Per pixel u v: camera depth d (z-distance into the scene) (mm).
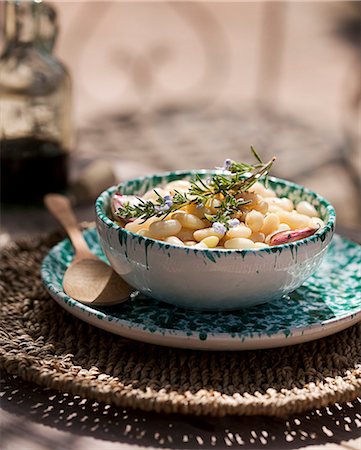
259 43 2879
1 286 654
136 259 562
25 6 830
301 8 3229
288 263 555
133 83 2459
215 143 2016
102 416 525
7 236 779
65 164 871
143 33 2920
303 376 552
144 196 618
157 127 2121
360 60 2396
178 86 2465
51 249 713
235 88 2455
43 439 505
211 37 2916
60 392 546
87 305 593
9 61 844
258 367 561
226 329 567
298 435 514
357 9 3221
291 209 616
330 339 596
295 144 2010
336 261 672
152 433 511
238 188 592
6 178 845
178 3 3201
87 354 576
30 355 560
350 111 2172
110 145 1970
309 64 2654
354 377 543
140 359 566
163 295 575
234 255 541
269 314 589
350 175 1817
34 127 847
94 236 712
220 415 510
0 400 538
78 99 2305
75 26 2854
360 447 505
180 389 531
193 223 571
